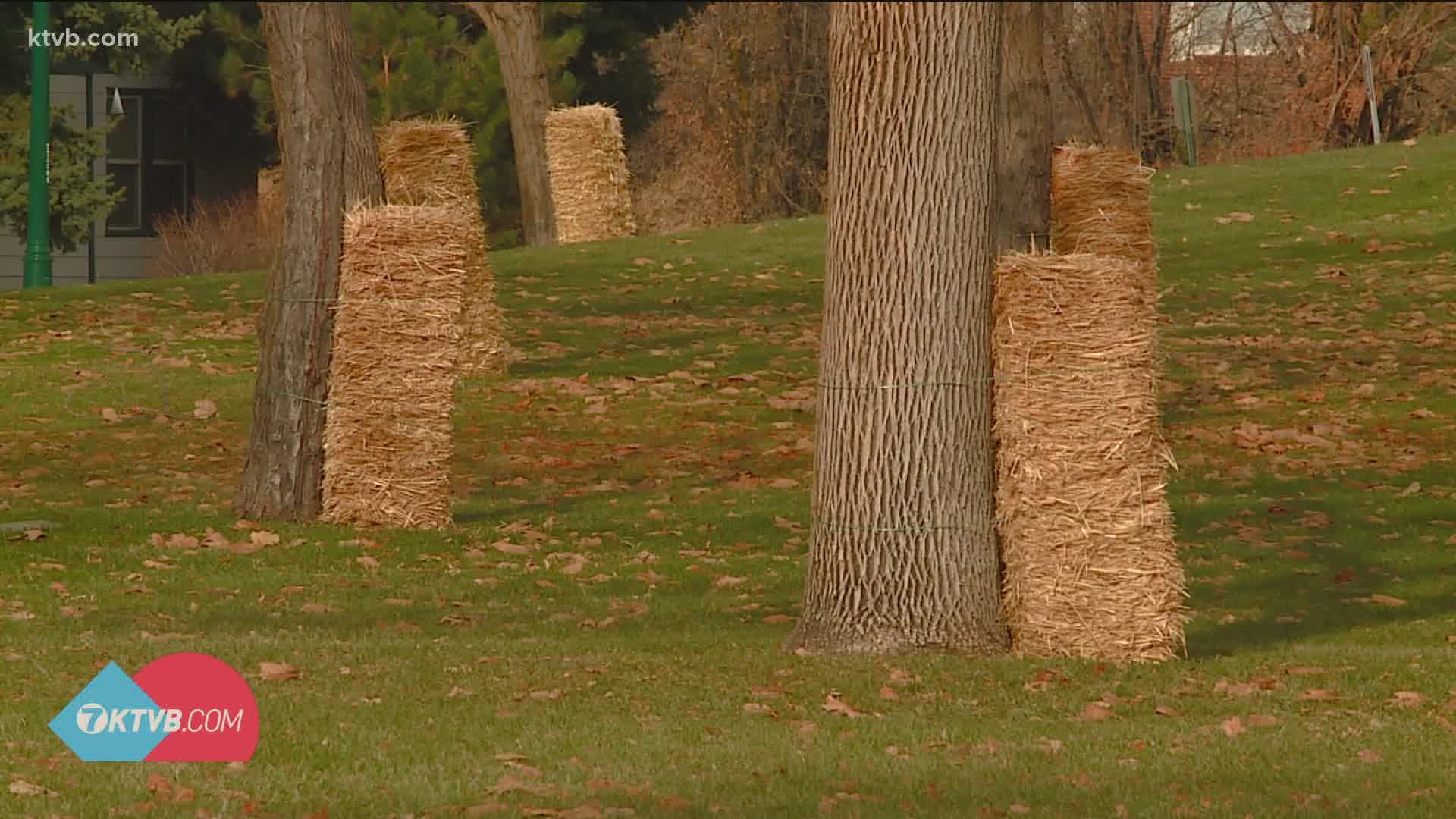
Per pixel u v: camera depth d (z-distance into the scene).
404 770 14.73
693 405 38.81
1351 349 43.19
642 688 18.02
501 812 13.56
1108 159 38.56
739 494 31.23
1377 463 33.16
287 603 23.16
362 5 77.00
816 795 14.27
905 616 20.16
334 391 28.42
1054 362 20.02
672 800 13.98
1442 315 46.50
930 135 19.56
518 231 80.50
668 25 83.75
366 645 20.02
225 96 76.69
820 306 51.19
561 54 75.69
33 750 15.07
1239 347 43.91
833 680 18.56
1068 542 20.16
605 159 66.00
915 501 20.00
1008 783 14.73
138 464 33.09
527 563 26.31
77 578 23.81
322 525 28.31
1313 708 17.86
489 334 41.78
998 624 20.41
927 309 19.77
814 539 20.45
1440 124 101.62
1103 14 100.38
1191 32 111.00
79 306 49.84
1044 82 35.66
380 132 41.50
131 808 13.52
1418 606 24.42
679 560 26.62
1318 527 28.80
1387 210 60.19
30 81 68.88
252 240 73.31
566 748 15.57
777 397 39.31
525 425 37.03
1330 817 13.87
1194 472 32.75
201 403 37.78
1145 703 18.03
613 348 45.28
